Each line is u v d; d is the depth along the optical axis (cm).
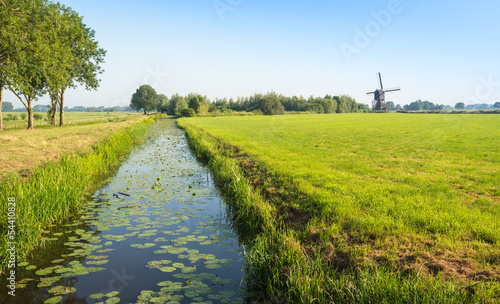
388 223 561
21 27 1908
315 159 1326
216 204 845
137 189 987
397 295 342
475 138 2102
